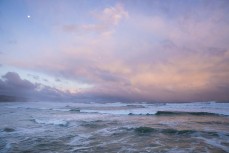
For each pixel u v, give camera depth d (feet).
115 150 31.09
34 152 31.09
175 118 72.08
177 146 32.65
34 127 55.36
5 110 127.75
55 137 41.96
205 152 28.89
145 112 95.50
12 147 34.27
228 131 43.70
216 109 106.52
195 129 46.29
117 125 56.54
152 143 35.14
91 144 35.40
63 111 117.60
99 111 110.01
